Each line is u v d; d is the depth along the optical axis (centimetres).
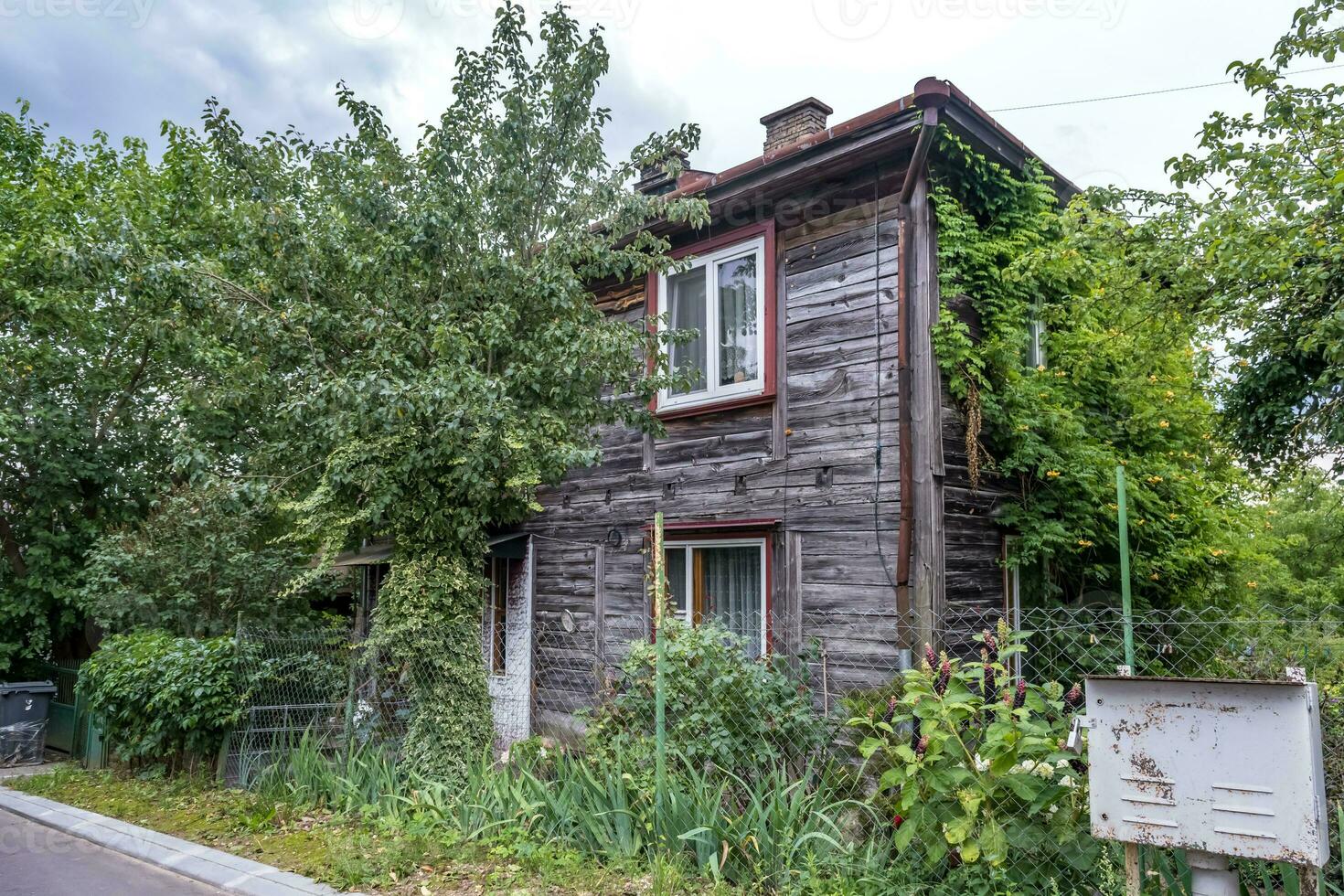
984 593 761
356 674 829
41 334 1286
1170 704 329
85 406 1319
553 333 755
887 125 733
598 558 985
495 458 722
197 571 1005
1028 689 441
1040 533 774
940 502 720
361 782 686
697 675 595
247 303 806
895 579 720
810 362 807
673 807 512
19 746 1014
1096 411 909
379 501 719
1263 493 1048
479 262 806
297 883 523
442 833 585
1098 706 345
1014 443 786
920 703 447
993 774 404
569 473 1031
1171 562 881
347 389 683
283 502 877
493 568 1123
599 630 972
